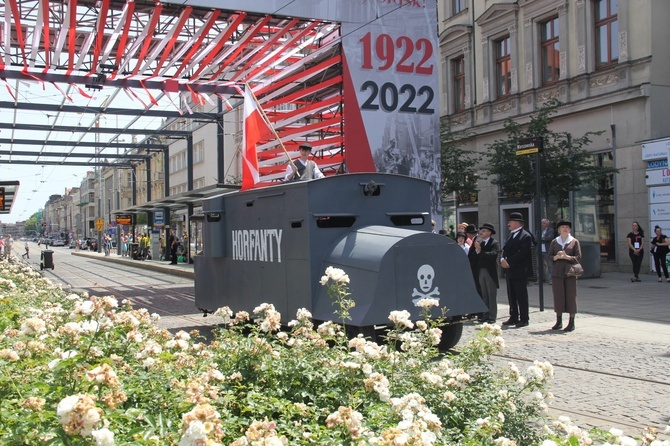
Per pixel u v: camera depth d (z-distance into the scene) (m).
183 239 37.81
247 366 4.66
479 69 28.39
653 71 21.05
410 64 17.97
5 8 14.57
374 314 7.69
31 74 19.28
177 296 19.47
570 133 22.33
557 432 4.16
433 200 18.27
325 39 19.08
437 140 18.22
